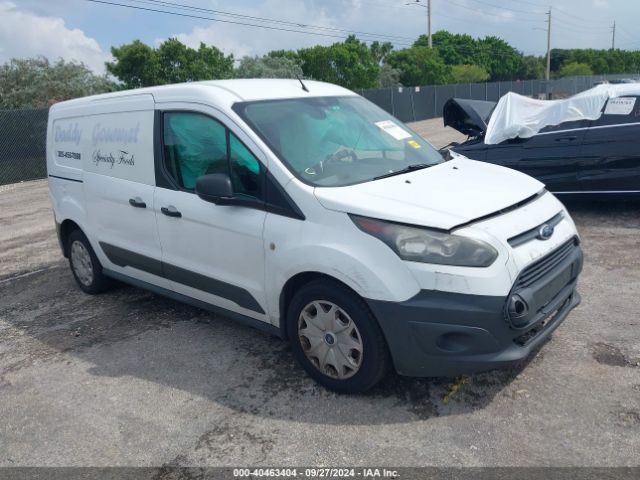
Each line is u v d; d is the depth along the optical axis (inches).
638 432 120.5
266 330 158.1
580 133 272.4
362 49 1626.5
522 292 125.6
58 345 188.4
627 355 150.1
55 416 146.5
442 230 124.4
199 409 143.4
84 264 229.9
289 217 142.6
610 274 208.1
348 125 172.1
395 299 124.9
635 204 298.7
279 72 1291.8
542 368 147.1
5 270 279.1
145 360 171.8
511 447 119.4
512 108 299.0
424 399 138.5
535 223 135.9
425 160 171.0
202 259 167.8
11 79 896.3
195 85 171.3
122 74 1164.5
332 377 143.1
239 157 154.5
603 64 3427.7
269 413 138.8
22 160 663.1
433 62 1932.8
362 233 129.5
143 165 184.2
